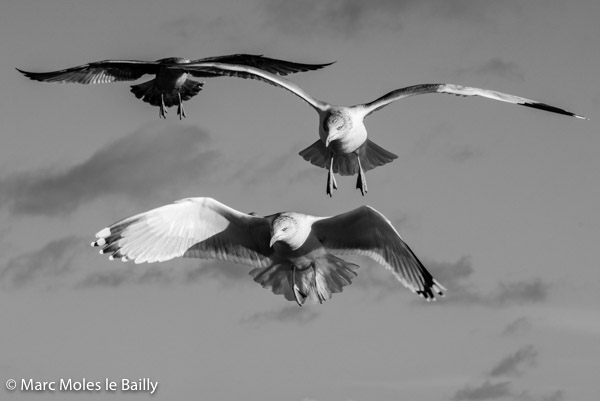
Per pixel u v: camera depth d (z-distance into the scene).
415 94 19.25
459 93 19.16
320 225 16.47
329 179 19.58
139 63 24.58
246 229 16.66
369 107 19.38
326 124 19.08
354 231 16.45
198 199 16.53
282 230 16.23
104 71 25.08
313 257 16.70
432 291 16.11
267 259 16.92
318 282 16.83
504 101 19.22
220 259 16.80
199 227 16.67
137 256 16.44
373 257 16.50
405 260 16.27
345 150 19.48
